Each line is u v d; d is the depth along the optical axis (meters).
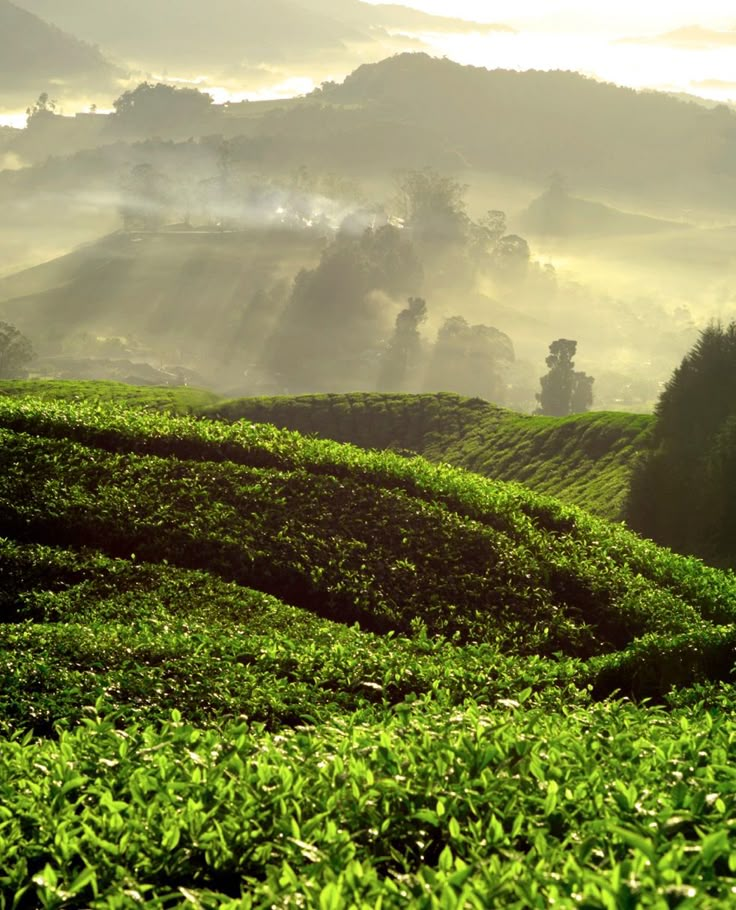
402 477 22.84
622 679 14.95
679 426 46.16
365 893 5.04
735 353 46.38
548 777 6.84
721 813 5.79
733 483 40.50
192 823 6.47
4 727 11.54
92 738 8.93
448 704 11.15
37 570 18.30
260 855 6.21
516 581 19.77
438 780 6.85
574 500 66.81
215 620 16.98
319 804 6.66
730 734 7.94
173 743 8.53
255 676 13.44
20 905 6.37
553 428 83.94
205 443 23.47
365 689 13.45
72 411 24.59
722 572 22.84
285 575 19.44
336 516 21.11
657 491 44.56
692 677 14.67
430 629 18.44
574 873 4.75
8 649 13.88
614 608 19.42
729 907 4.16
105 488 21.20
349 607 18.97
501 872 5.02
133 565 18.97
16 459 21.86
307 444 24.34
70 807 7.00
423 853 6.26
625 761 7.39
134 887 5.79
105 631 15.10
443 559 20.11
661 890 4.22
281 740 8.43
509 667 14.62
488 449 87.75
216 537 20.00
